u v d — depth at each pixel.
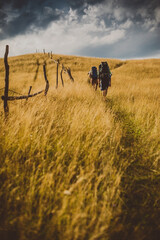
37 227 1.18
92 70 7.39
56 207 1.32
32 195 1.42
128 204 1.60
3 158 1.89
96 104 4.46
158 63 33.88
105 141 2.50
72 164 1.88
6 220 1.26
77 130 2.58
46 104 3.83
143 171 2.06
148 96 7.14
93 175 1.70
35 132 2.44
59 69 28.09
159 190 1.78
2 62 37.59
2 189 1.51
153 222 1.43
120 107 5.21
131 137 3.02
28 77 20.97
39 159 1.98
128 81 14.49
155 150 2.55
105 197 1.44
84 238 1.17
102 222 1.25
